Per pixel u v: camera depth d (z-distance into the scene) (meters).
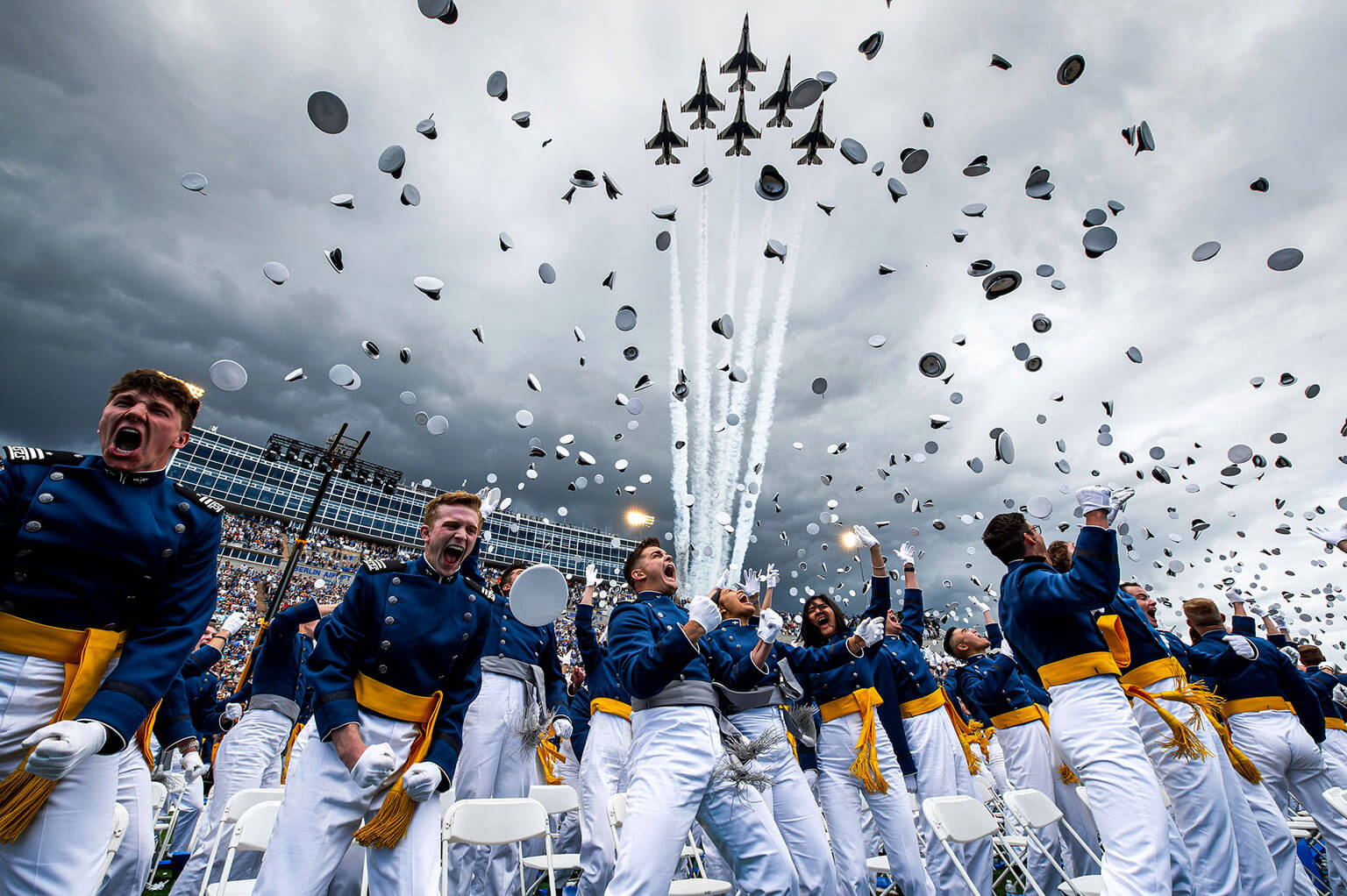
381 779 2.02
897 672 5.16
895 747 4.64
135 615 2.04
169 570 2.11
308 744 2.34
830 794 4.48
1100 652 3.08
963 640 6.84
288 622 5.05
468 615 2.70
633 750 2.91
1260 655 4.75
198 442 62.75
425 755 2.38
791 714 4.60
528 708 4.34
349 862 2.55
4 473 1.94
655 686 2.67
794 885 2.67
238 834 2.80
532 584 2.60
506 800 3.14
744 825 2.77
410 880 2.15
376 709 2.39
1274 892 3.29
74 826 1.80
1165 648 3.80
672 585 3.62
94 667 1.88
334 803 2.23
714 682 3.80
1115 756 2.82
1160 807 2.70
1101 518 2.98
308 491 66.69
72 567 1.90
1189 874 3.20
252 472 64.62
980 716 7.07
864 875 4.14
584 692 5.96
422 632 2.53
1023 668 3.76
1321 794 4.35
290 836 2.15
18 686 1.78
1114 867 2.64
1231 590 5.71
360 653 2.50
